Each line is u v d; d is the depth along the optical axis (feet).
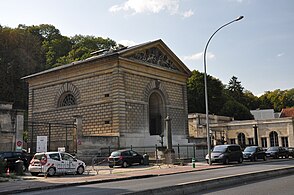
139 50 147.23
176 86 167.94
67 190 57.21
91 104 144.97
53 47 314.35
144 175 80.02
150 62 153.28
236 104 296.92
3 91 247.91
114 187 57.47
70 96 156.04
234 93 380.78
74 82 152.46
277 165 103.81
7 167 91.20
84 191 53.67
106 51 164.35
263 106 397.80
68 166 85.81
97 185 63.82
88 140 121.80
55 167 83.71
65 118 152.97
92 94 145.28
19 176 83.10
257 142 214.48
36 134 161.38
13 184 67.31
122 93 138.21
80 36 347.56
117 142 132.05
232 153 118.21
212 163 119.55
